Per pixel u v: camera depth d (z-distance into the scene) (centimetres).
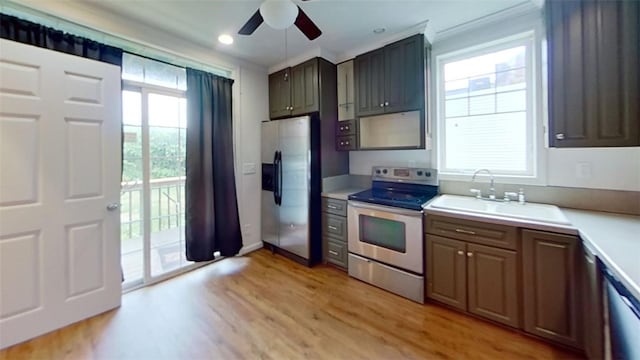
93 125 223
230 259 350
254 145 377
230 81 340
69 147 212
